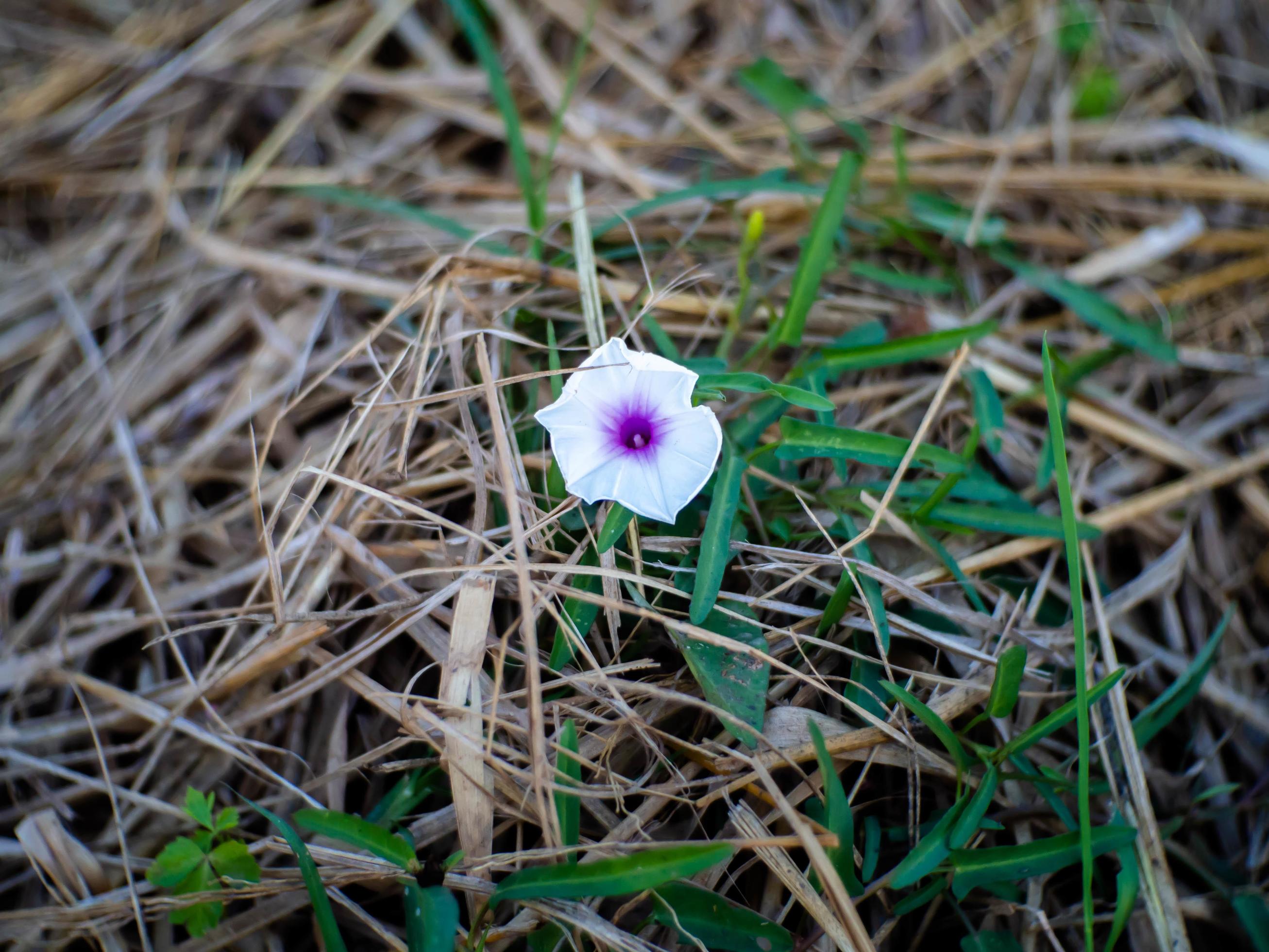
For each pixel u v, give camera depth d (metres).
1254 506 0.33
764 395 0.29
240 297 0.36
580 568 0.25
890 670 0.26
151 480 0.33
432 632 0.28
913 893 0.26
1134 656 0.31
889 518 0.29
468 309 0.30
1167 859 0.29
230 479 0.33
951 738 0.25
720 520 0.26
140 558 0.31
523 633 0.24
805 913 0.26
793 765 0.25
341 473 0.31
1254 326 0.37
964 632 0.29
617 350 0.26
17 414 0.35
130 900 0.26
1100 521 0.32
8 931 0.26
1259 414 0.34
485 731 0.26
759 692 0.25
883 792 0.27
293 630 0.28
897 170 0.37
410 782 0.27
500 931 0.24
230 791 0.29
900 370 0.35
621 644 0.27
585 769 0.26
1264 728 0.30
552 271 0.31
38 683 0.30
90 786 0.28
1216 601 0.32
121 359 0.36
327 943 0.23
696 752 0.26
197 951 0.26
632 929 0.26
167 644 0.31
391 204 0.36
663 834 0.26
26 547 0.32
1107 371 0.36
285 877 0.26
